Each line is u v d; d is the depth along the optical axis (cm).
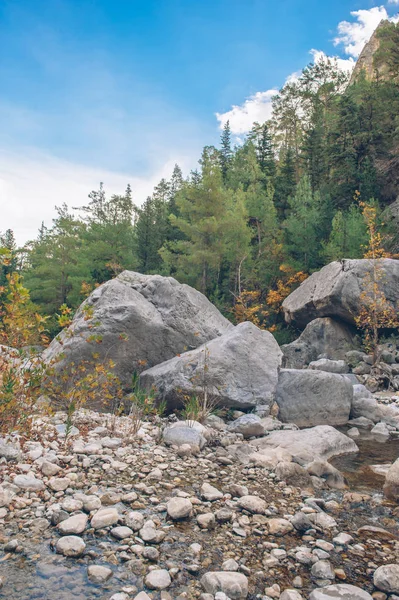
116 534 329
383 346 1586
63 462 468
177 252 2836
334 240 2217
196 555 315
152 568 293
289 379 875
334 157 2812
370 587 289
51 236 2822
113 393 767
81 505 372
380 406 922
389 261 1641
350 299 1614
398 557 332
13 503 365
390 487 461
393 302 1563
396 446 705
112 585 273
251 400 805
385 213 2316
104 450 521
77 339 832
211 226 2225
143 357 895
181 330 933
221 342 855
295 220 2456
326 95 4653
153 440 593
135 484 434
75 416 668
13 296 506
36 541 317
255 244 2797
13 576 276
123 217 2805
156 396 800
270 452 564
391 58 3375
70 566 291
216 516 377
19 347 530
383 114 2933
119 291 926
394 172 2850
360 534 371
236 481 477
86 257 2664
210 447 598
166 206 3588
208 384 789
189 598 265
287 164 3541
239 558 316
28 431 515
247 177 3338
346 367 1412
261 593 277
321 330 1725
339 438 661
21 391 511
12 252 513
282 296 2391
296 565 312
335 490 484
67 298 2491
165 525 358
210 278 2528
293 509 412
